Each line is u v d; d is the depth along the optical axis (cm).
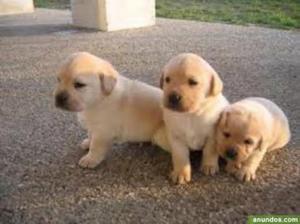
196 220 52
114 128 63
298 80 99
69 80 58
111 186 59
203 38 138
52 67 112
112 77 60
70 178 61
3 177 61
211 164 61
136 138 65
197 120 58
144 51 125
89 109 61
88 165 63
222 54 121
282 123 62
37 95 93
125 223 52
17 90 96
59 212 54
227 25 157
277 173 61
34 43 137
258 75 103
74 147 70
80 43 136
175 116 58
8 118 81
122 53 123
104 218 53
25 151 69
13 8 184
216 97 58
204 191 57
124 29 153
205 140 60
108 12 149
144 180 60
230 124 57
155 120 64
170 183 59
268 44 131
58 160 66
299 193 57
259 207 54
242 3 195
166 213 53
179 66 56
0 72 110
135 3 153
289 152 66
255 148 58
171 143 60
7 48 132
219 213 53
